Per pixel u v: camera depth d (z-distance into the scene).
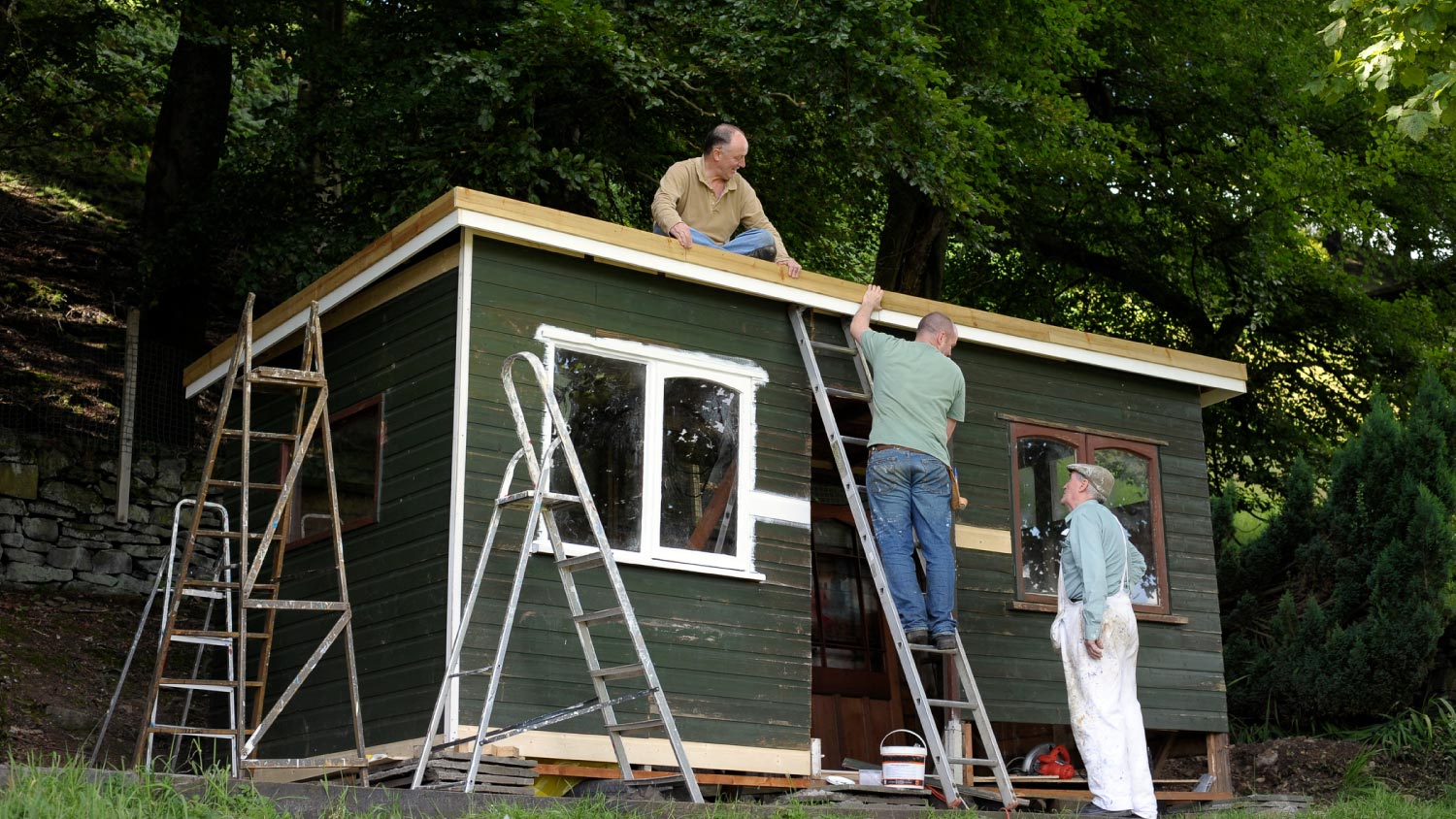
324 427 6.91
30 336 15.13
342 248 12.64
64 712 10.02
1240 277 17.30
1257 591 13.10
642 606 7.26
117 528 12.98
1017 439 9.07
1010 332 8.98
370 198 13.27
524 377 7.14
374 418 7.68
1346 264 20.20
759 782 7.16
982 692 8.44
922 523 7.58
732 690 7.45
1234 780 11.38
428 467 7.14
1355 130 17.34
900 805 7.09
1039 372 9.30
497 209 7.03
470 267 7.11
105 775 4.89
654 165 13.92
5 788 4.68
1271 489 17.62
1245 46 16.81
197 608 13.09
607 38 11.45
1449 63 10.24
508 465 6.89
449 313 7.20
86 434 13.29
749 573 7.65
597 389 7.41
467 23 12.87
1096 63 15.45
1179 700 9.27
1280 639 12.25
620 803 5.68
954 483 7.85
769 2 11.99
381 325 7.76
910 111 12.46
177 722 10.60
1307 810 8.70
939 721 9.45
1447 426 12.12
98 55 18.39
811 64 12.05
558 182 13.20
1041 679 8.73
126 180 20.34
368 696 7.21
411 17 13.26
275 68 14.47
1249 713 12.38
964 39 14.71
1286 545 12.90
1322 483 13.54
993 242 17.84
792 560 7.88
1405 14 10.05
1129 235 17.94
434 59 11.85
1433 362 16.88
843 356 8.41
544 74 12.20
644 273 7.68
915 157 12.64
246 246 14.79
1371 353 17.41
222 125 16.03
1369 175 16.22
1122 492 9.46
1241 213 17.05
